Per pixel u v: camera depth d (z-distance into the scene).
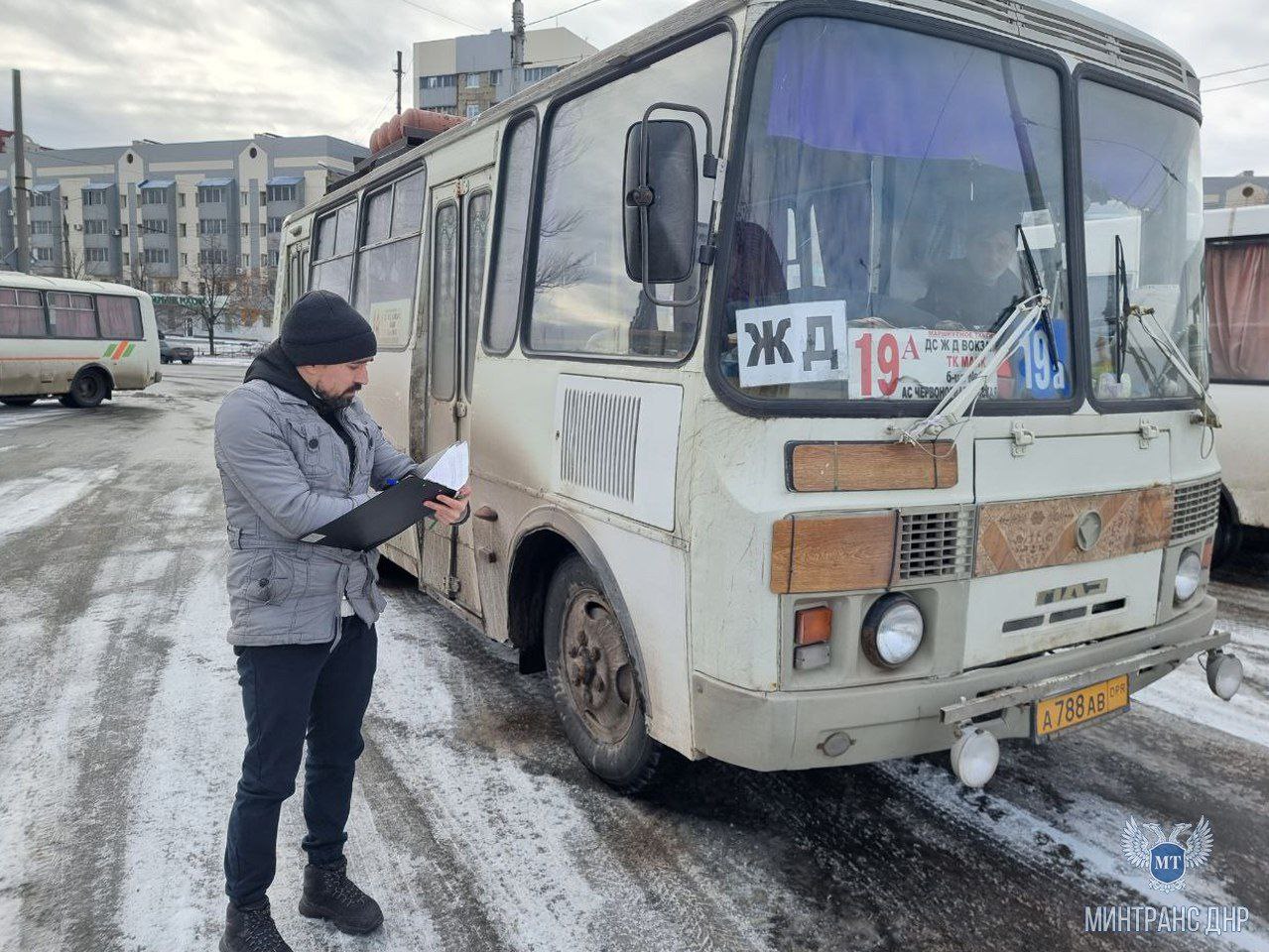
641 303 3.09
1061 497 2.99
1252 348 6.75
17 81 25.52
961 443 2.79
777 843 3.23
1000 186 2.99
